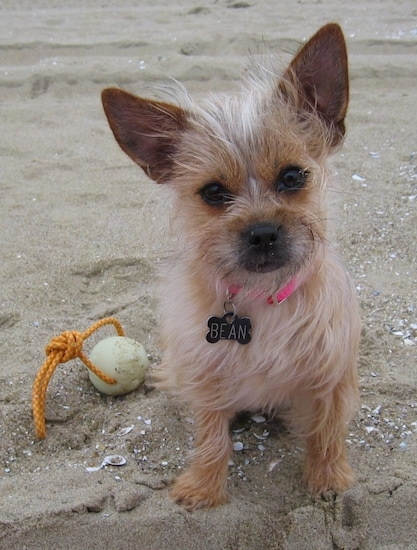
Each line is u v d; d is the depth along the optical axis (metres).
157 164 0.57
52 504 0.52
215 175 0.52
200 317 0.54
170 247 0.58
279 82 0.54
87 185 1.05
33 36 1.79
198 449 0.56
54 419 0.62
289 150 0.51
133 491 0.54
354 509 0.52
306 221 0.51
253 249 0.49
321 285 0.53
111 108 0.54
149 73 1.48
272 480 0.57
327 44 0.52
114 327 0.74
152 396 0.66
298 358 0.53
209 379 0.55
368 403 0.63
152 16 2.00
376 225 0.90
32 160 1.14
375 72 1.44
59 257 0.86
